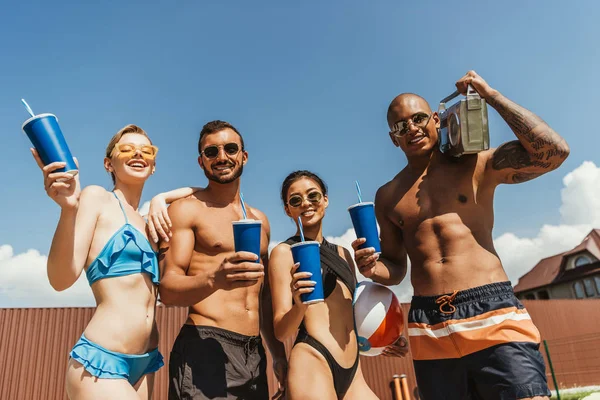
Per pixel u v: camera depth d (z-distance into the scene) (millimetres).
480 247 2812
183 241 2918
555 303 17250
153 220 2715
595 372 16453
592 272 36594
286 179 3117
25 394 9445
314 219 2982
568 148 2533
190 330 2859
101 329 2318
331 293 2838
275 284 2750
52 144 2051
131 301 2426
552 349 16359
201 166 3230
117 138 2801
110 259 2418
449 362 2750
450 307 2736
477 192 2902
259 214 3445
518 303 2734
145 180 2795
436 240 2877
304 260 2410
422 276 2908
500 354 2562
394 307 2920
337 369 2619
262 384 2953
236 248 2348
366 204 2686
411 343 2943
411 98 3039
